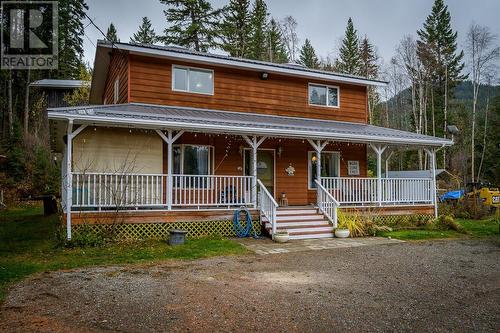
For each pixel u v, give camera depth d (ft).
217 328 16.47
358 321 17.75
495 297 22.07
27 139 99.09
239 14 133.69
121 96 52.19
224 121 39.99
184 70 51.21
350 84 62.64
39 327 16.03
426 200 55.42
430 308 19.92
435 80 149.18
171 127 38.63
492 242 42.11
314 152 56.70
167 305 19.20
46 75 125.90
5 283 22.61
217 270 27.02
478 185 83.41
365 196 51.21
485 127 129.70
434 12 152.76
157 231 38.86
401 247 37.93
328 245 38.24
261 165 53.26
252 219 43.24
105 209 37.65
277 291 21.98
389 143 52.13
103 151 39.32
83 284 22.70
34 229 44.50
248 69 54.70
